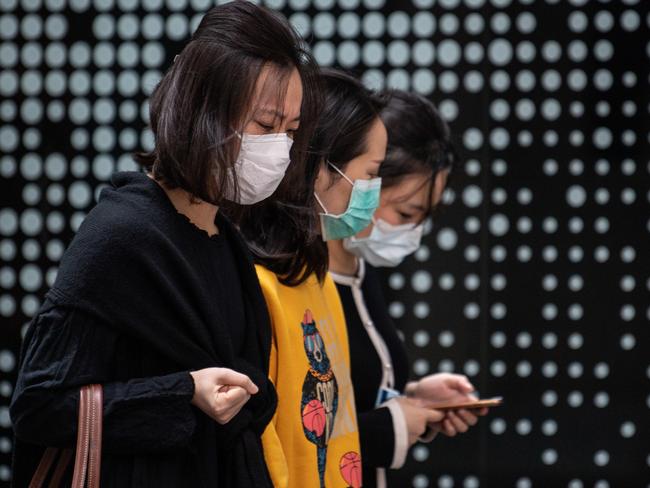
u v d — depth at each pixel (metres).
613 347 5.11
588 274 5.10
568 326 5.11
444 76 5.07
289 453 2.78
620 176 5.08
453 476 5.13
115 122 5.02
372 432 3.38
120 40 5.02
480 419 5.14
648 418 5.12
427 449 5.14
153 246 2.30
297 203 2.88
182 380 2.25
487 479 5.14
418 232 3.64
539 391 5.11
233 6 2.40
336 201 3.14
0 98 5.02
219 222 2.63
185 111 2.30
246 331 2.60
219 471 2.48
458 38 5.06
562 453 5.13
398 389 3.75
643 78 5.05
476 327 5.11
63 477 2.35
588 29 5.06
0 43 5.01
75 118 5.03
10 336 5.04
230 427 2.43
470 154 5.09
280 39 2.38
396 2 5.05
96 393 2.21
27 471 2.41
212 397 2.26
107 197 2.37
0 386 5.04
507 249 5.10
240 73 2.31
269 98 2.36
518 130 5.08
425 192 3.55
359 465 3.09
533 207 5.09
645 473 5.13
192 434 2.30
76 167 5.03
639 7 5.05
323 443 2.90
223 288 2.52
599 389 5.12
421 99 3.61
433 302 5.11
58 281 2.25
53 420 2.19
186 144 2.29
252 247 2.85
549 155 5.08
